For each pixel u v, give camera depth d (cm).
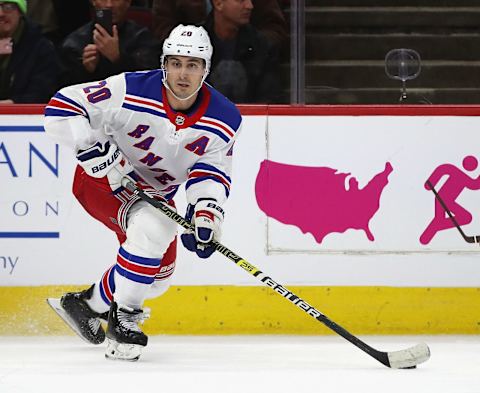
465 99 2192
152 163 1421
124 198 1406
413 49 2250
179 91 1341
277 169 1783
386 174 1794
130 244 1376
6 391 1142
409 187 1795
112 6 1983
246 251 1780
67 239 1761
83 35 1984
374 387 1174
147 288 1399
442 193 1798
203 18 2062
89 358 1438
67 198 1759
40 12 2028
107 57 1981
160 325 1761
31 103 1942
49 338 1708
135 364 1376
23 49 1941
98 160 1359
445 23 2253
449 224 1798
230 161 1425
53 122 1366
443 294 1795
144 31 2016
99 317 1526
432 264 1795
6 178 1761
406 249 1794
